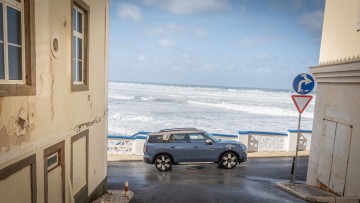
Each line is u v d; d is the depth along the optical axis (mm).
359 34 6652
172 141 11406
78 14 6180
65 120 5281
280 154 14148
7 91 3406
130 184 9273
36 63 4156
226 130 28672
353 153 6551
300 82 7934
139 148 13953
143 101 59625
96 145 7336
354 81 6551
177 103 57406
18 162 3752
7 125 3471
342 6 7453
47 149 4578
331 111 7672
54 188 4973
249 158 13453
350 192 6602
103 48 7766
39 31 4238
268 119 38281
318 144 8367
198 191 8148
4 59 3582
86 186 6539
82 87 6109
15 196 3768
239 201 7047
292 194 7684
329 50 8094
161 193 8000
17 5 3799
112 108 45781
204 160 11398
